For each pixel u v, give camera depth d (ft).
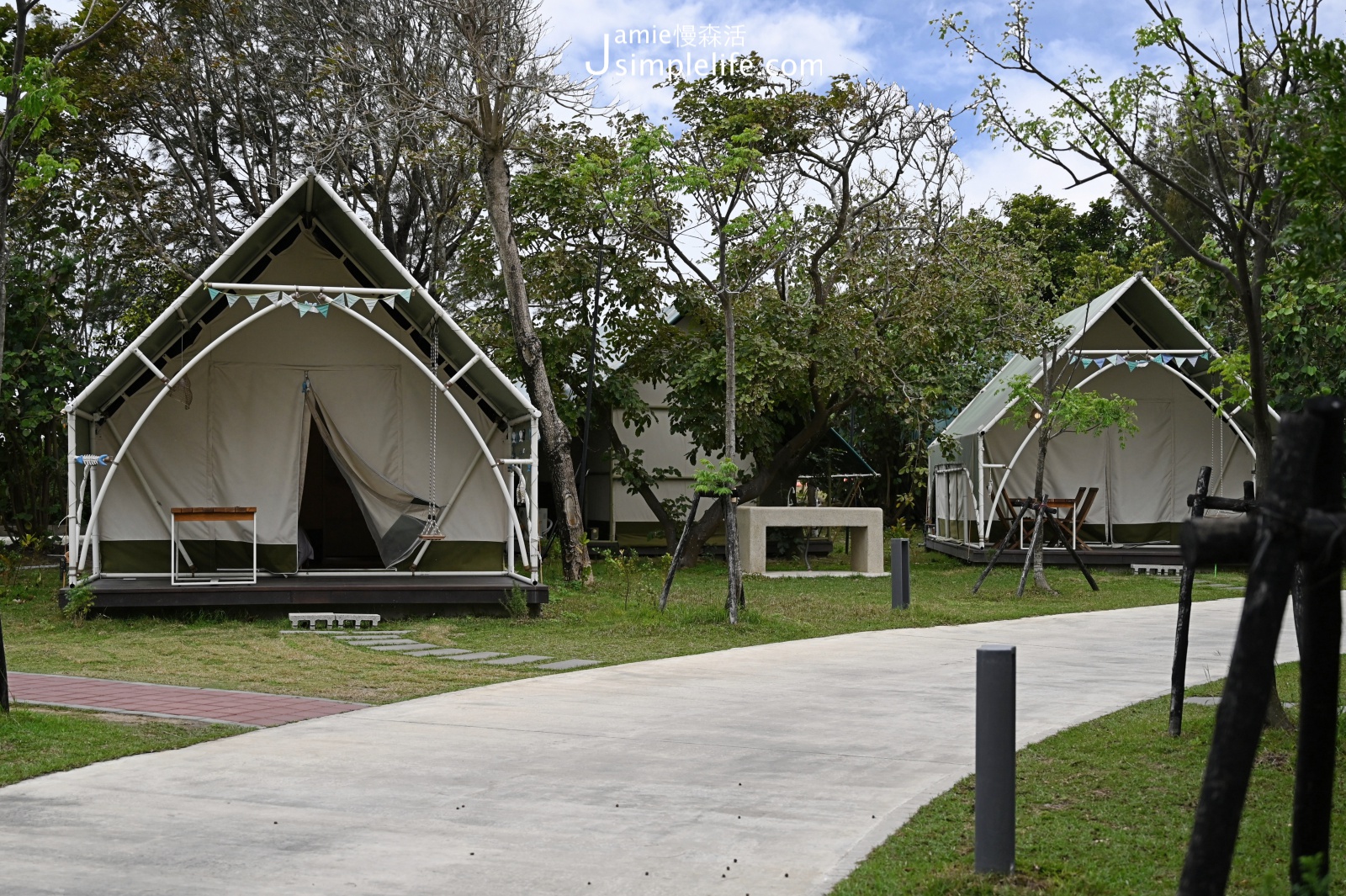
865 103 74.69
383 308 57.11
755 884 17.10
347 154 96.07
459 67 68.54
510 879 17.28
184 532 56.29
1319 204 21.29
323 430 57.00
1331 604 11.49
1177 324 77.20
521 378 81.66
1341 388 75.92
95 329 86.69
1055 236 142.82
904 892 16.48
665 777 23.58
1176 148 28.71
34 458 83.15
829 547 94.43
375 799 21.67
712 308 81.30
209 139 103.30
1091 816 20.40
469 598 51.78
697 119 73.56
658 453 94.38
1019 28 28.99
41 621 49.55
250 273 56.18
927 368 86.58
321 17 89.66
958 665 39.45
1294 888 11.56
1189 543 10.37
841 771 24.17
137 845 18.75
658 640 45.27
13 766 23.66
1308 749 11.60
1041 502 65.62
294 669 37.68
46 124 32.27
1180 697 26.61
